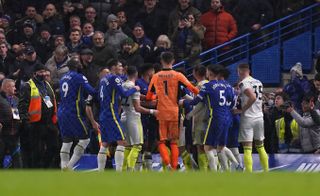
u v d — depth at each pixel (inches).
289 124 1875.0
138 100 1665.8
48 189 831.1
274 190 827.4
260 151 1742.1
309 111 1823.3
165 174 990.4
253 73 2274.9
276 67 2279.8
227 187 847.1
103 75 1744.6
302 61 2297.0
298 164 1782.7
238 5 2282.2
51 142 1829.5
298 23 2308.1
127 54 2060.8
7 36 2250.2
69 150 1710.1
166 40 2113.7
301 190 828.0
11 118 1787.6
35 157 1830.7
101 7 2317.9
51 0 2407.7
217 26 2228.1
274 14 2322.8
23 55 2038.6
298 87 2046.0
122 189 831.1
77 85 1681.8
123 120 1684.3
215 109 1652.3
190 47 2166.6
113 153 1808.6
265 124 1866.4
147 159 1759.4
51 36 2201.0
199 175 971.3
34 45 2199.8
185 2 2206.0
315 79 1924.2
